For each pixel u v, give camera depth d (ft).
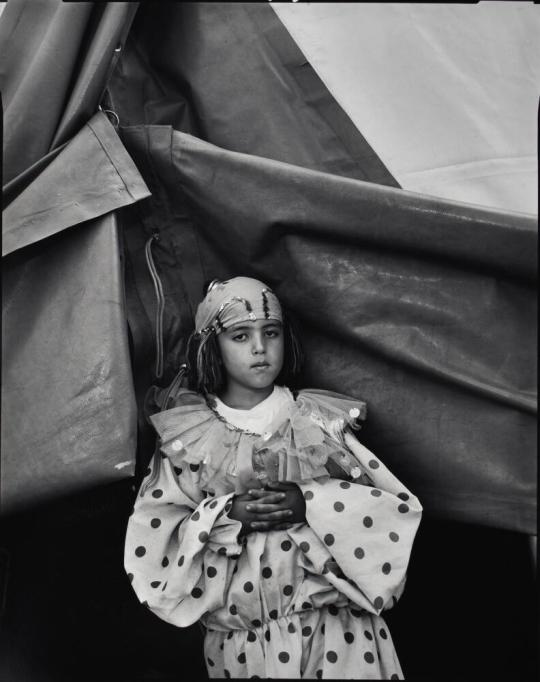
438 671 5.63
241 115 5.31
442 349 4.74
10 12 4.86
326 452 4.63
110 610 5.63
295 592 4.57
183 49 5.35
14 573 5.30
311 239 4.83
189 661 5.61
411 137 5.15
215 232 5.01
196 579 4.50
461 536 5.93
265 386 4.83
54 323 4.50
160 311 5.08
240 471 4.67
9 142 4.60
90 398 4.37
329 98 5.24
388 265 4.80
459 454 4.82
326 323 4.91
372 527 4.53
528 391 4.68
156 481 4.76
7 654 5.09
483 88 5.12
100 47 4.60
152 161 4.89
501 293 4.75
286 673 4.41
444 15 5.19
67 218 4.47
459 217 4.56
